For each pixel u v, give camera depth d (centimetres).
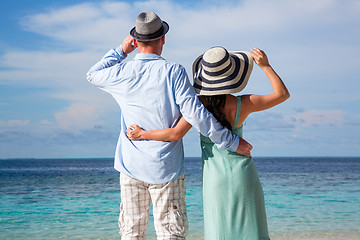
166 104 231
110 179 2969
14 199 1335
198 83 242
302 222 758
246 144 238
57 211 990
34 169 7144
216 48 237
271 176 3306
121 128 251
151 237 602
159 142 234
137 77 233
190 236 617
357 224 732
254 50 239
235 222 236
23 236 649
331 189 1750
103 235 655
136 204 245
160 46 246
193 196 1327
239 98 236
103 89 249
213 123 224
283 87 234
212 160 242
